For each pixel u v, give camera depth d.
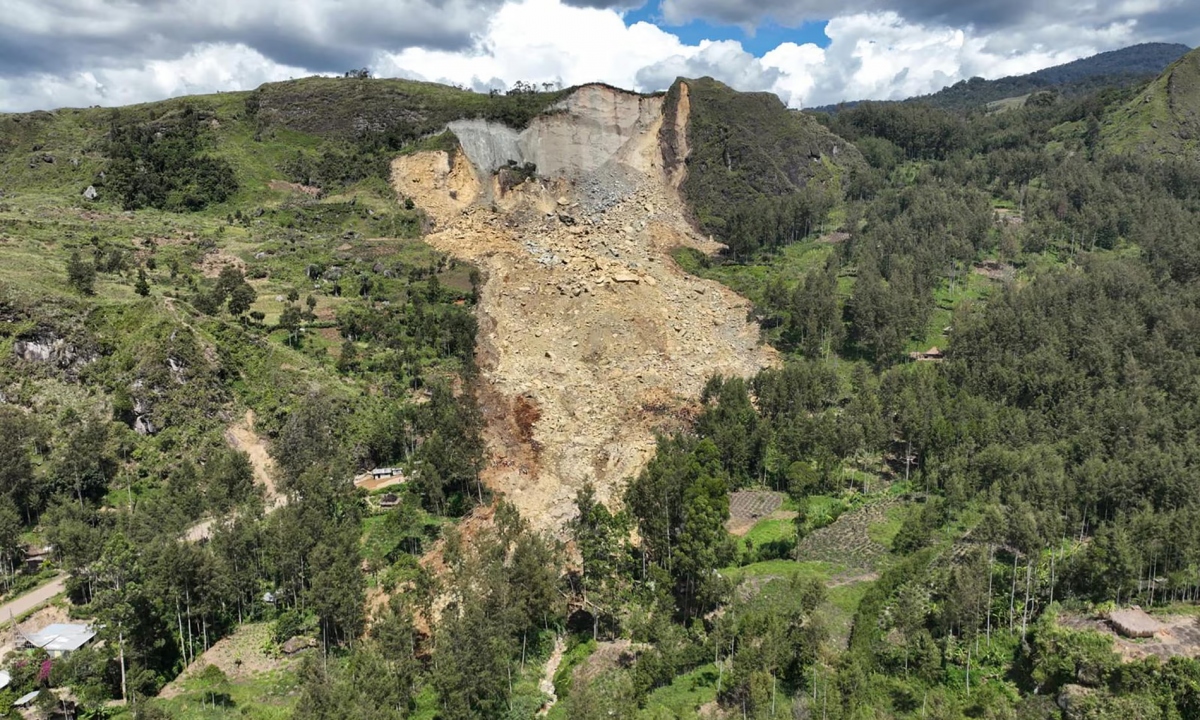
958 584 85.00
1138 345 142.00
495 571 88.00
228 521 103.56
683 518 101.94
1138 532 90.62
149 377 125.12
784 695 79.00
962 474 117.19
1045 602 88.94
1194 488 98.75
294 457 117.50
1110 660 72.81
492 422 141.38
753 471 133.88
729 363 171.00
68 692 81.62
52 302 130.12
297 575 95.56
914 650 82.06
